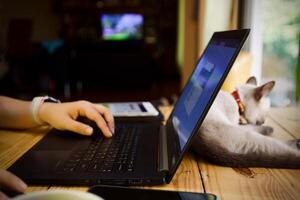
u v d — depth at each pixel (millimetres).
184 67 1584
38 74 5461
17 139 735
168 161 536
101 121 718
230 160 560
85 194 280
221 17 1160
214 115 577
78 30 6457
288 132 618
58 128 742
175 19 6516
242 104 633
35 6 6355
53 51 5441
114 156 580
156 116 848
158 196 451
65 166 541
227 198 461
